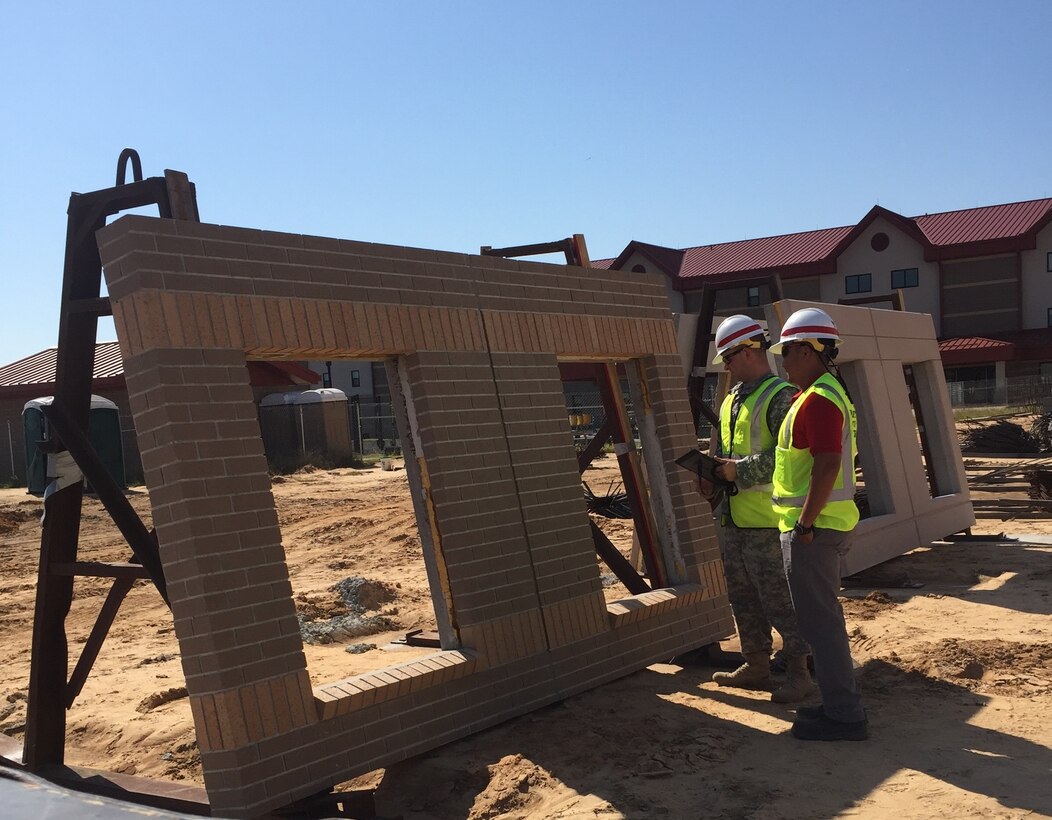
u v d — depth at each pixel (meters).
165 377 4.23
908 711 5.39
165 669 7.45
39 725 4.99
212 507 4.28
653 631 6.42
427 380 5.38
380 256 5.32
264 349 4.68
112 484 4.78
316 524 16.38
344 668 7.19
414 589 10.34
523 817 4.27
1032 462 19.83
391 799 4.68
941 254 46.62
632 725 5.27
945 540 11.48
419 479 5.41
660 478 6.94
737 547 5.82
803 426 4.95
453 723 5.09
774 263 49.97
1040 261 45.84
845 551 5.09
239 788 4.14
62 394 4.82
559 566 5.90
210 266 4.51
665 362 7.09
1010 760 4.57
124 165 4.82
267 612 4.39
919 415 11.73
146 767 5.43
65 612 5.08
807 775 4.48
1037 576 8.99
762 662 5.93
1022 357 44.62
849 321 9.72
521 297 6.12
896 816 3.98
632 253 52.62
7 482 26.53
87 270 4.87
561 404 6.21
